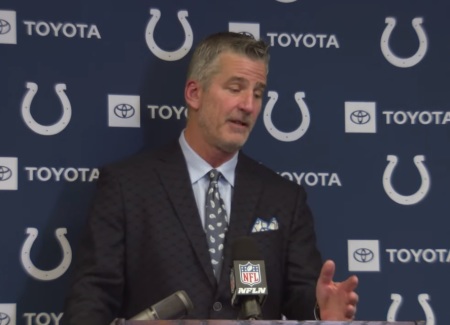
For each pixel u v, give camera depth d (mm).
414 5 6285
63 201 5812
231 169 5590
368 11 6246
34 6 5895
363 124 6156
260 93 5461
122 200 5320
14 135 5789
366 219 6098
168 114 5980
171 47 6023
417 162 6180
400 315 6051
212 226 5402
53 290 5750
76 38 5922
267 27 6133
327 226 6055
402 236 6109
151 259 5246
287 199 5570
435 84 6250
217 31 6078
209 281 5223
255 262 4090
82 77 5906
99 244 5230
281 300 5465
